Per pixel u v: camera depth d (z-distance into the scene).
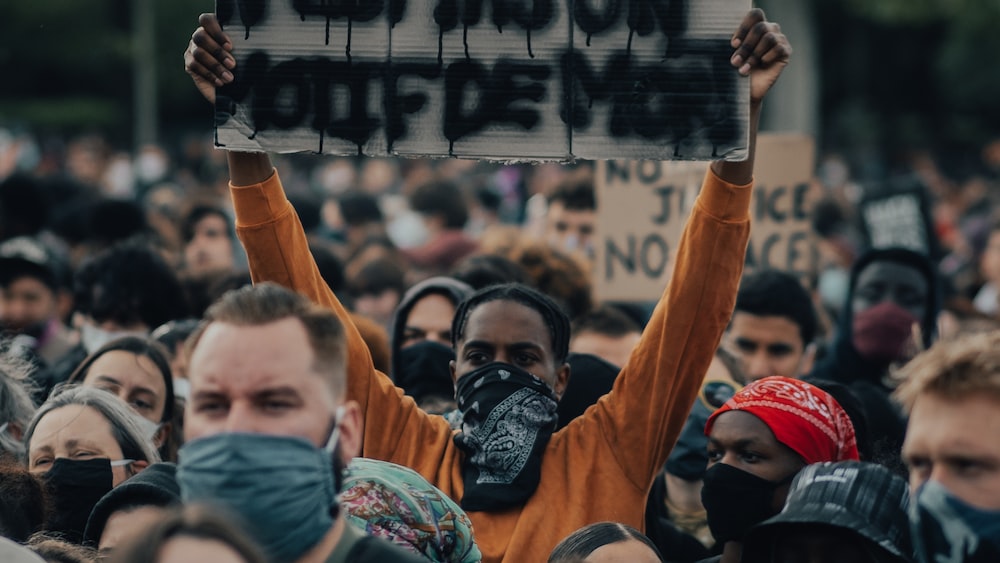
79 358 5.79
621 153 3.24
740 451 3.49
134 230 8.66
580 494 3.65
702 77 3.22
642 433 3.67
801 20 27.45
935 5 26.94
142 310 5.83
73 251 9.81
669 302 3.64
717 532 3.52
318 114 3.24
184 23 31.58
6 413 4.32
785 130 27.72
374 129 3.24
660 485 4.58
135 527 3.13
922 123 34.66
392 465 3.25
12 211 9.56
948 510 2.56
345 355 2.66
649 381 3.67
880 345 5.76
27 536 3.45
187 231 9.19
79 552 3.11
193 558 2.15
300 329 2.57
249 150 3.24
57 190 12.99
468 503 3.64
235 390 2.52
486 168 22.58
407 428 3.76
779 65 3.22
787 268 6.61
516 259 6.61
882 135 34.03
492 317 3.78
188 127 33.50
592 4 3.23
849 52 34.69
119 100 33.16
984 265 9.58
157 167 20.45
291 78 3.24
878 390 5.03
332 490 2.60
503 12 3.24
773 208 6.61
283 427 2.52
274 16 3.23
